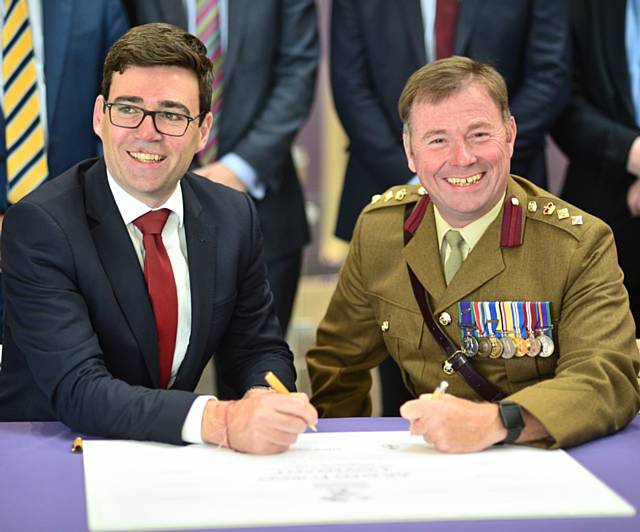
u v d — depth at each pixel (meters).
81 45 3.14
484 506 1.49
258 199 3.32
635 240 3.41
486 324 2.11
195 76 2.05
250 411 1.74
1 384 2.15
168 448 1.77
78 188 2.09
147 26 2.05
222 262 2.17
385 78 3.33
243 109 3.28
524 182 2.24
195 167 3.29
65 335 1.95
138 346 2.05
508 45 3.30
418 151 2.08
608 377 1.90
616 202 3.41
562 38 3.30
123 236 2.06
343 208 3.48
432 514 1.46
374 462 1.68
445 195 2.08
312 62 3.36
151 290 2.06
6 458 1.75
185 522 1.43
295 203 3.47
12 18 3.12
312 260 5.21
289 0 3.33
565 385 1.86
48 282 1.99
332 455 1.73
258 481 1.58
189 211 2.15
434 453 1.74
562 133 3.44
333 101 3.44
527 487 1.57
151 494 1.53
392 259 2.26
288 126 3.30
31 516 1.49
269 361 2.26
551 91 3.29
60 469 1.69
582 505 1.50
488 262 2.12
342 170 5.11
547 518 1.46
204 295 2.12
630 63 3.38
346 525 1.43
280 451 1.74
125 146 2.01
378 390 4.53
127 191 2.08
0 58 3.13
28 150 3.13
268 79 3.31
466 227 2.15
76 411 1.88
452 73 2.05
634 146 3.30
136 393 1.85
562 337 2.06
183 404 1.81
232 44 3.25
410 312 2.21
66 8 3.14
